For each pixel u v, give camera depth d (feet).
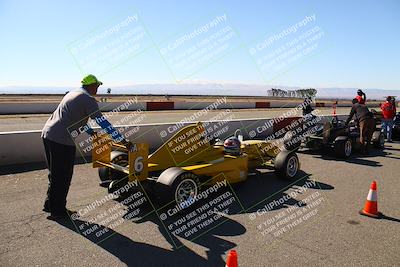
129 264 11.28
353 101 32.42
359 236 13.80
